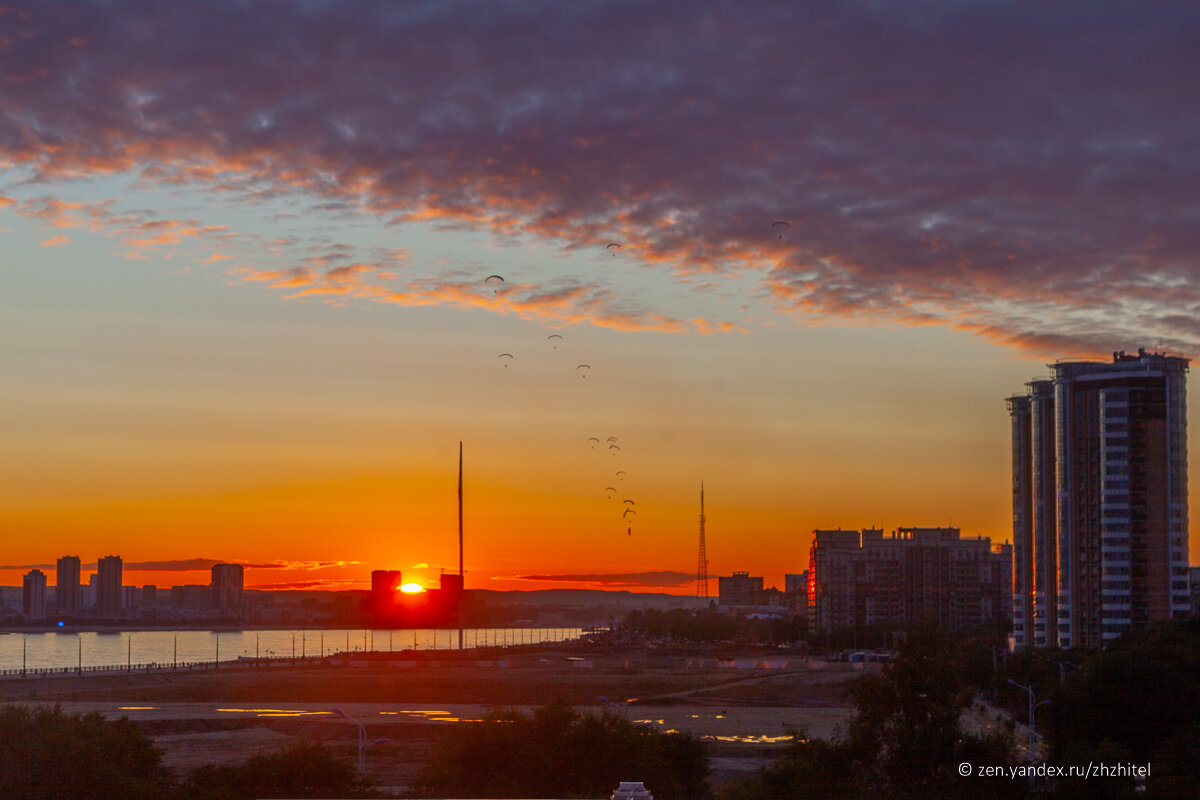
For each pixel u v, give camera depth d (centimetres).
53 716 10288
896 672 9100
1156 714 12381
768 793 9262
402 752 17088
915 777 8944
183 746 17862
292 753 10950
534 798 10588
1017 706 18575
